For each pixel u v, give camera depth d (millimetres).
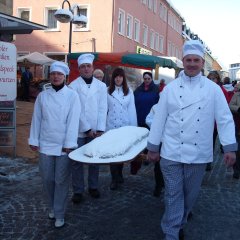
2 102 8352
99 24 25609
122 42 27484
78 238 4418
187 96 3760
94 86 5660
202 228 4820
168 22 40781
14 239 4336
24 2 27438
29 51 27141
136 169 6414
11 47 7852
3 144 8414
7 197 5777
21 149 8992
